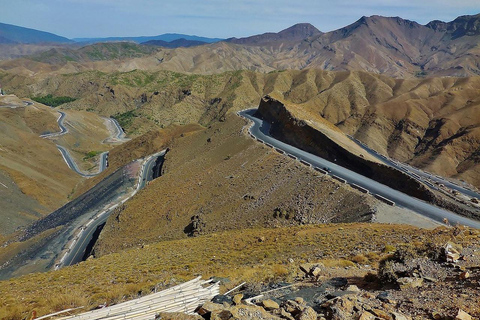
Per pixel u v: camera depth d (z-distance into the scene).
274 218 40.22
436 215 35.47
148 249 31.83
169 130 124.50
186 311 11.12
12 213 75.19
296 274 15.48
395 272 12.35
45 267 48.81
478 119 142.50
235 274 17.31
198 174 61.53
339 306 9.31
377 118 159.50
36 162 108.19
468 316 8.03
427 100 166.50
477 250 14.07
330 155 55.34
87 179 108.19
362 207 36.12
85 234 59.03
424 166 125.44
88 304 14.41
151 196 60.28
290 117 65.25
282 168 51.00
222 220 44.44
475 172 115.25
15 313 13.09
